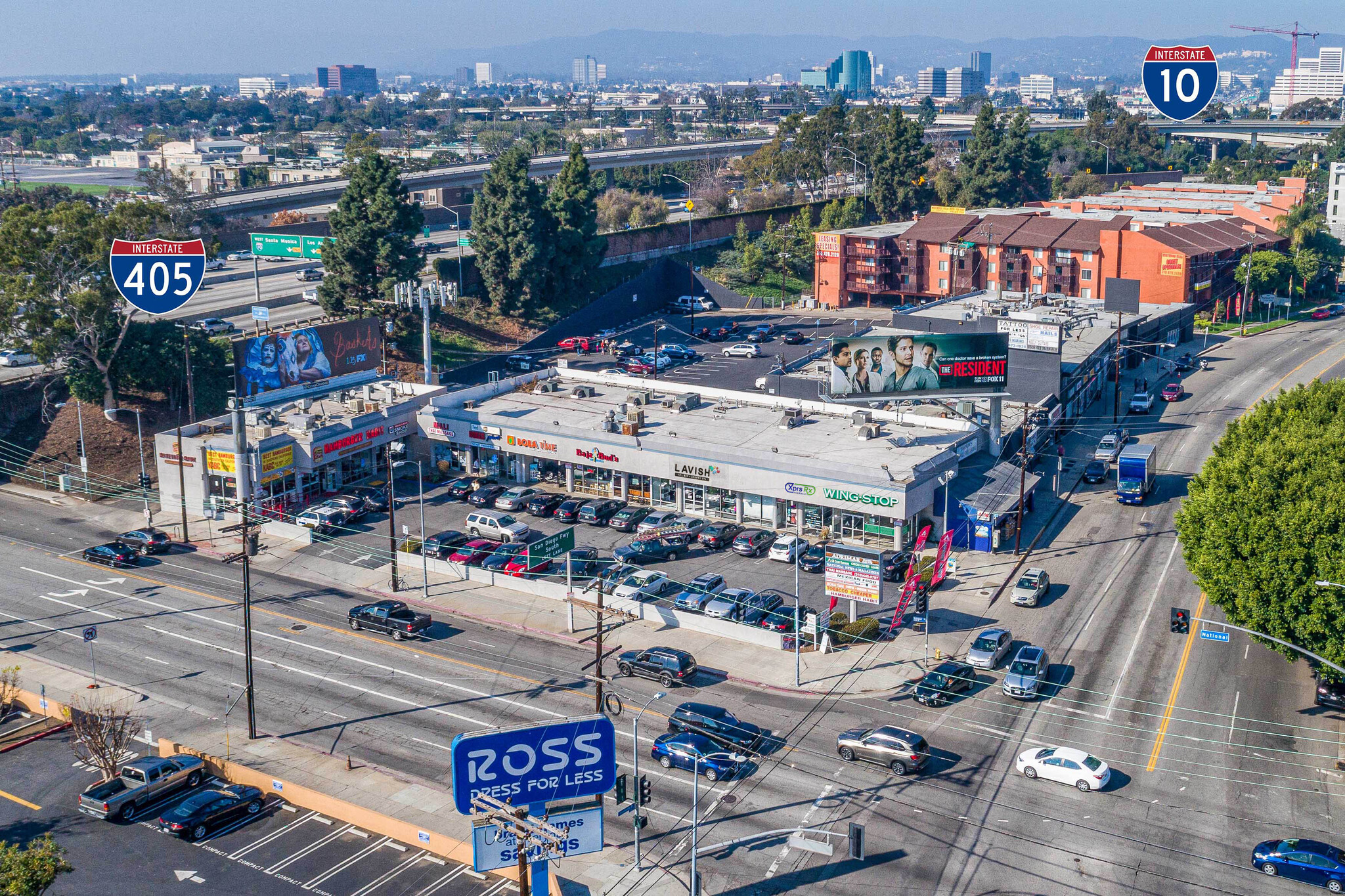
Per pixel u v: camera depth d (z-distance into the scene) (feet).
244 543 184.03
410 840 158.92
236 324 433.07
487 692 200.03
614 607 231.91
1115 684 199.00
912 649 214.48
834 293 571.69
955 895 142.92
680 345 495.41
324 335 335.06
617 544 270.05
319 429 298.15
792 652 214.48
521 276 487.61
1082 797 164.66
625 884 146.61
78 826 163.12
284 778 172.96
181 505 290.97
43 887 125.49
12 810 167.32
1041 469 321.93
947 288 545.85
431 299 372.58
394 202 434.30
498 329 492.54
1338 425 212.23
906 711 191.52
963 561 258.16
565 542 228.63
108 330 339.36
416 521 287.89
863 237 559.38
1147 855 150.41
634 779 147.23
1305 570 179.83
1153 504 292.81
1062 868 147.84
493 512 291.17
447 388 346.74
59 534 282.97
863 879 146.72
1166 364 439.22
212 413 363.56
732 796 166.81
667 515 281.54
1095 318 431.43
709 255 632.79
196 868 152.87
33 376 357.00
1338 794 164.04
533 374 355.77
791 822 159.63
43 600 241.55
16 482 320.70
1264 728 183.01
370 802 166.50
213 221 575.79
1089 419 372.99
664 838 156.87
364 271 442.09
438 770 175.42
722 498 283.59
